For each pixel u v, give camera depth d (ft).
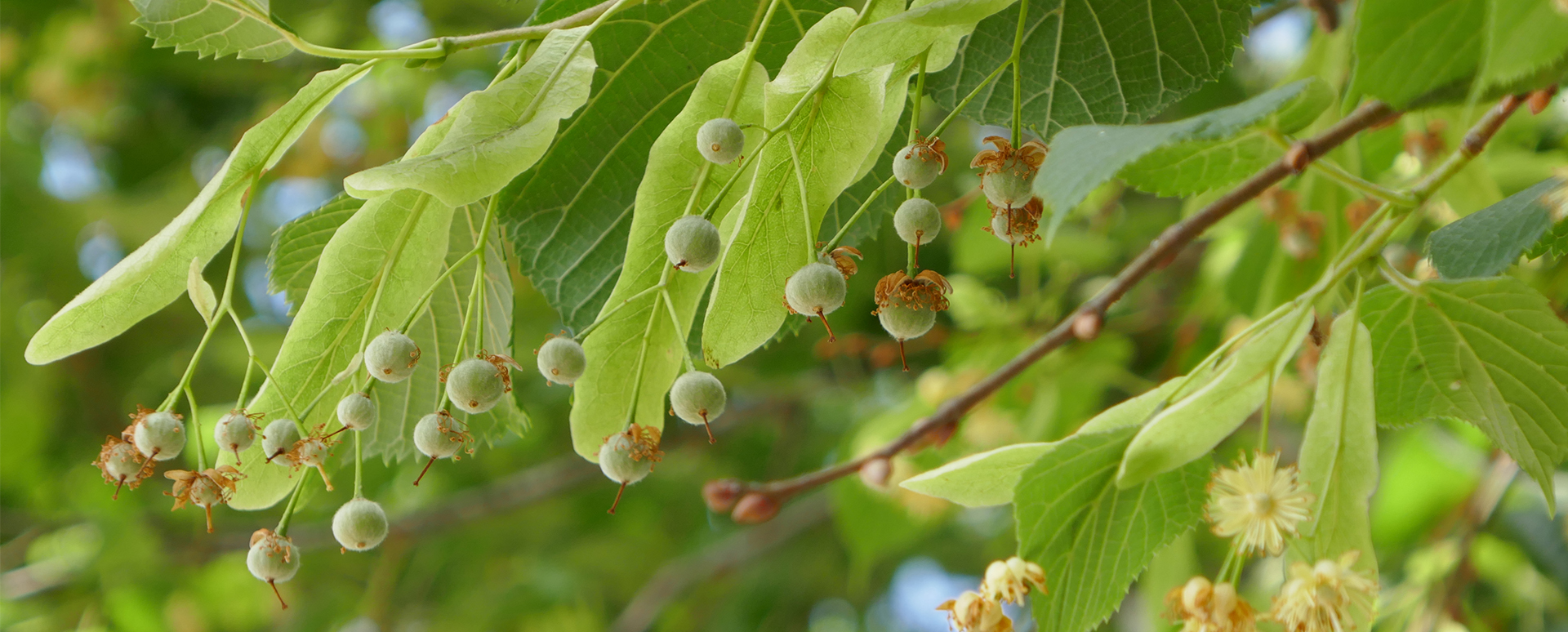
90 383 5.08
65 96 4.71
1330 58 2.19
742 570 5.59
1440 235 1.82
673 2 1.82
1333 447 1.73
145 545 4.51
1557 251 1.82
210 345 4.67
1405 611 2.85
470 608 5.10
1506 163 2.41
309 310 1.76
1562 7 1.57
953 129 4.09
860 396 4.40
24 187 4.92
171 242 1.69
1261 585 3.05
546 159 1.85
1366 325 1.80
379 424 1.91
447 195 1.63
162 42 1.72
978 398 2.07
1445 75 1.65
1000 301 3.48
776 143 1.70
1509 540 3.18
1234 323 2.87
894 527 3.36
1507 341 1.78
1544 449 1.80
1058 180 1.59
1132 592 3.67
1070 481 1.75
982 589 1.73
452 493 4.93
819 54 1.70
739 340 1.73
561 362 1.70
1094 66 1.83
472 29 4.04
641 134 1.86
